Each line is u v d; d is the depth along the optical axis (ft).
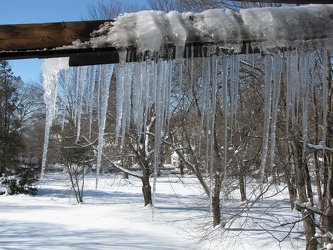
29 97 123.85
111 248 35.96
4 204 71.20
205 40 8.73
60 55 8.89
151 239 40.40
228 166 35.17
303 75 9.39
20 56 8.81
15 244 36.96
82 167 78.48
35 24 8.70
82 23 8.71
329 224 25.85
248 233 36.22
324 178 30.04
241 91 35.70
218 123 36.27
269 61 9.82
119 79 10.16
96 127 61.72
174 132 49.06
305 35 8.72
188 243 38.11
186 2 43.32
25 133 121.90
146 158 64.18
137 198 80.84
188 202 67.97
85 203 72.69
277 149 34.17
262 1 8.73
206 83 9.76
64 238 40.57
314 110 29.73
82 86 11.41
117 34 8.61
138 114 9.76
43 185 101.71
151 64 9.23
